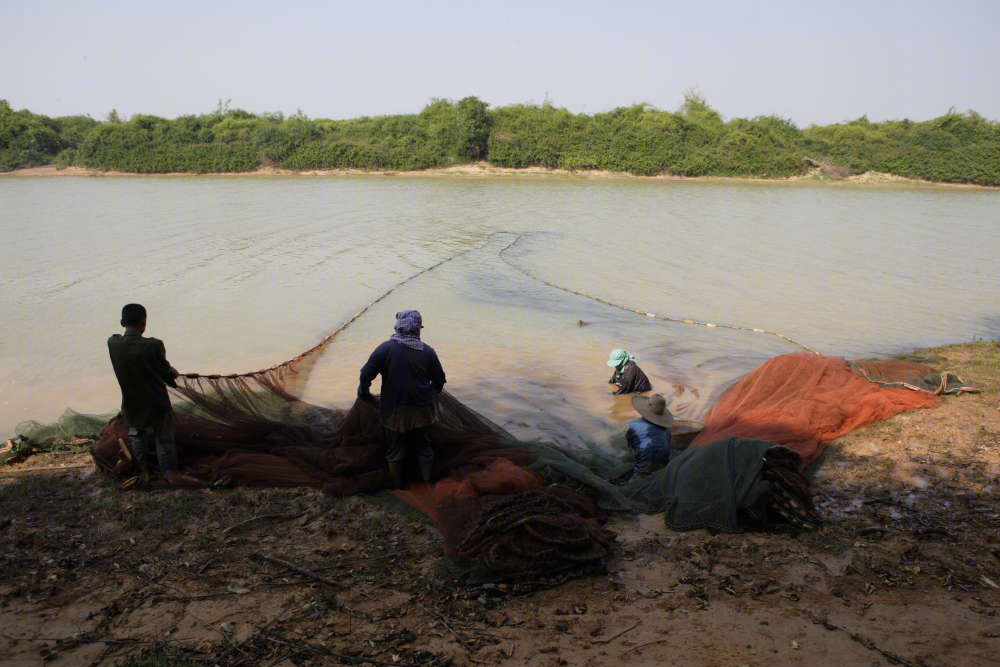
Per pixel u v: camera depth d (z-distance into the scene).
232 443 7.56
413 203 36.44
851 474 7.32
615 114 65.62
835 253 23.53
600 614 4.89
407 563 5.52
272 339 12.98
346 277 18.48
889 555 5.64
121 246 22.30
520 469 6.72
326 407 9.23
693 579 5.33
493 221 29.89
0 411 9.49
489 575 5.28
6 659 4.33
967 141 62.09
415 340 6.70
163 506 6.38
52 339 12.69
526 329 13.98
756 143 62.03
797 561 5.56
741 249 24.03
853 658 4.39
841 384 9.38
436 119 65.19
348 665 4.34
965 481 7.05
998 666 4.28
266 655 4.41
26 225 27.09
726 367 11.77
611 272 20.02
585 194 43.62
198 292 16.47
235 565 5.44
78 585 5.14
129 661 4.30
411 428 6.62
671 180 58.75
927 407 9.08
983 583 5.21
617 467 7.54
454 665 4.35
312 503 6.52
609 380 10.83
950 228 30.41
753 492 6.05
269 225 27.50
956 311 16.02
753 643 4.55
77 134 67.25
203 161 59.53
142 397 6.66
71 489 6.76
